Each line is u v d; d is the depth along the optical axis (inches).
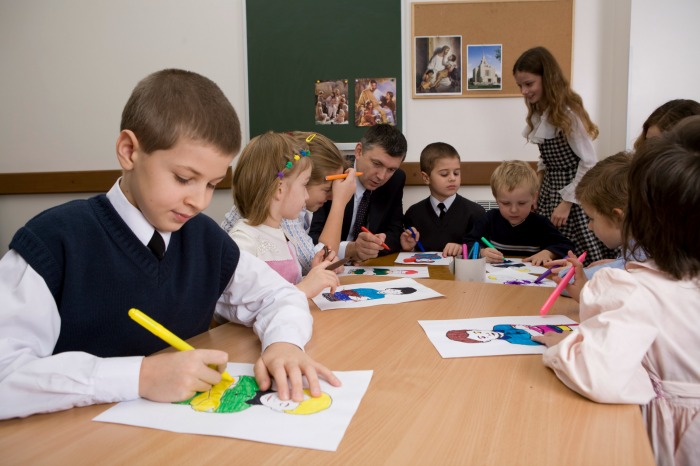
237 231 50.8
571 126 86.6
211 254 35.0
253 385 25.4
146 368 24.0
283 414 22.2
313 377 24.7
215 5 113.1
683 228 25.7
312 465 18.3
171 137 25.8
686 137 26.7
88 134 119.6
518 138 108.0
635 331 24.2
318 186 64.7
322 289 41.1
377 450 19.2
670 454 26.0
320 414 22.1
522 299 41.4
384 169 78.9
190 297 33.8
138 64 117.0
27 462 18.8
